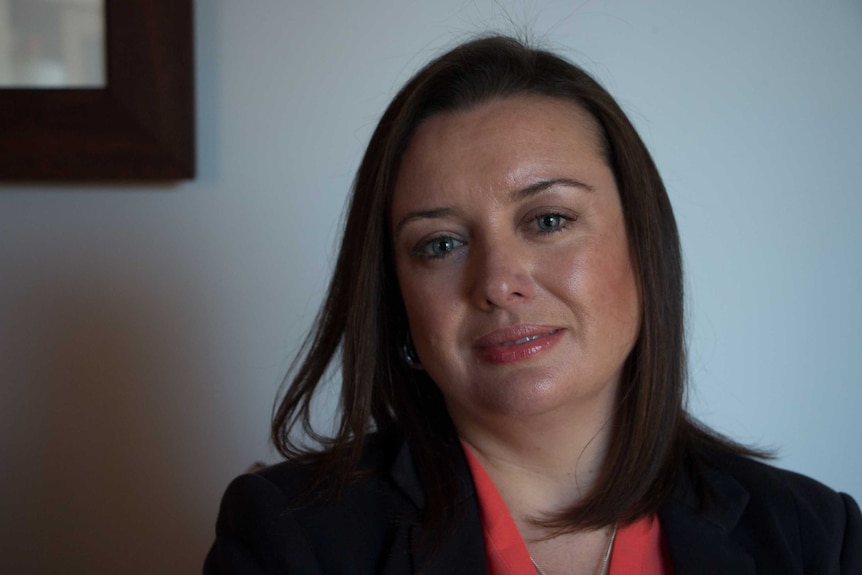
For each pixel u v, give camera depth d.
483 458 0.96
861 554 0.95
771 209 1.36
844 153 1.35
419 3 1.36
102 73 1.31
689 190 1.36
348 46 1.36
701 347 1.37
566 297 0.84
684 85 1.36
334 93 1.36
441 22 1.36
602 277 0.86
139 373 1.38
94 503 1.38
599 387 0.88
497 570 0.89
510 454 0.94
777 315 1.36
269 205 1.36
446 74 0.90
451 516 0.91
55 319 1.37
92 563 1.38
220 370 1.38
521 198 0.84
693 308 1.36
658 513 0.95
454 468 0.95
